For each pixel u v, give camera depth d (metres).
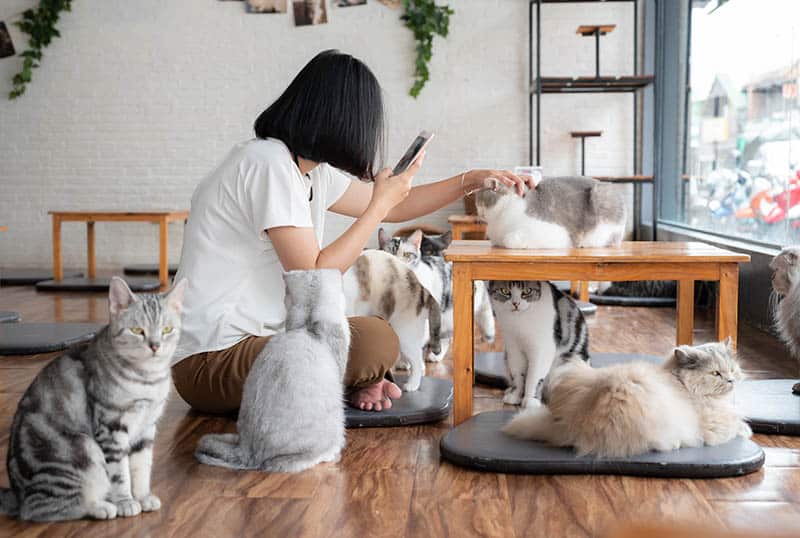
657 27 6.90
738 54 5.30
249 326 2.61
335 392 2.30
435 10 7.52
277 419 2.23
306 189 2.55
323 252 2.41
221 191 2.48
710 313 5.38
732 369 2.34
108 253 7.96
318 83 2.37
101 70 7.72
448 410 2.85
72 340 4.04
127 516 1.92
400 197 2.52
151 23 7.66
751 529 1.84
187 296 2.58
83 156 7.81
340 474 2.23
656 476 2.17
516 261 2.59
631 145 7.57
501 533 1.85
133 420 1.89
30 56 7.68
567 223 2.90
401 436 2.59
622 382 2.24
